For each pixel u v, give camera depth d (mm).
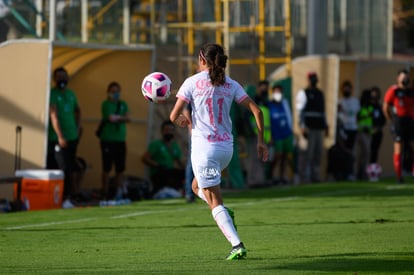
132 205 49938
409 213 42906
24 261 27750
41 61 52844
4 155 53344
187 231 36219
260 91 66000
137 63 61375
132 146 61812
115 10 78625
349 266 25734
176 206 48719
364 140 71250
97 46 56469
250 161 65188
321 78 73062
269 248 30422
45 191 49281
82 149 61531
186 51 80438
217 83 27328
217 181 27594
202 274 24172
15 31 67438
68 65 60094
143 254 29312
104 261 27578
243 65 82438
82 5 76062
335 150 70625
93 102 61375
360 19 93812
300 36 87938
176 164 64000
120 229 37094
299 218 41000
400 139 64250
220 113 27453
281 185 67062
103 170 56469
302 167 70062
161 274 24281
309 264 26234
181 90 27531
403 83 63875
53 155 53594
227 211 27672
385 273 24328
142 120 61625
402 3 140375
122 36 78938
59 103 52250
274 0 82312
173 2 87562
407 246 30562
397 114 63969
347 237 33438
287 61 74562
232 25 80375
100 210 46438
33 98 53000
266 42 85500
